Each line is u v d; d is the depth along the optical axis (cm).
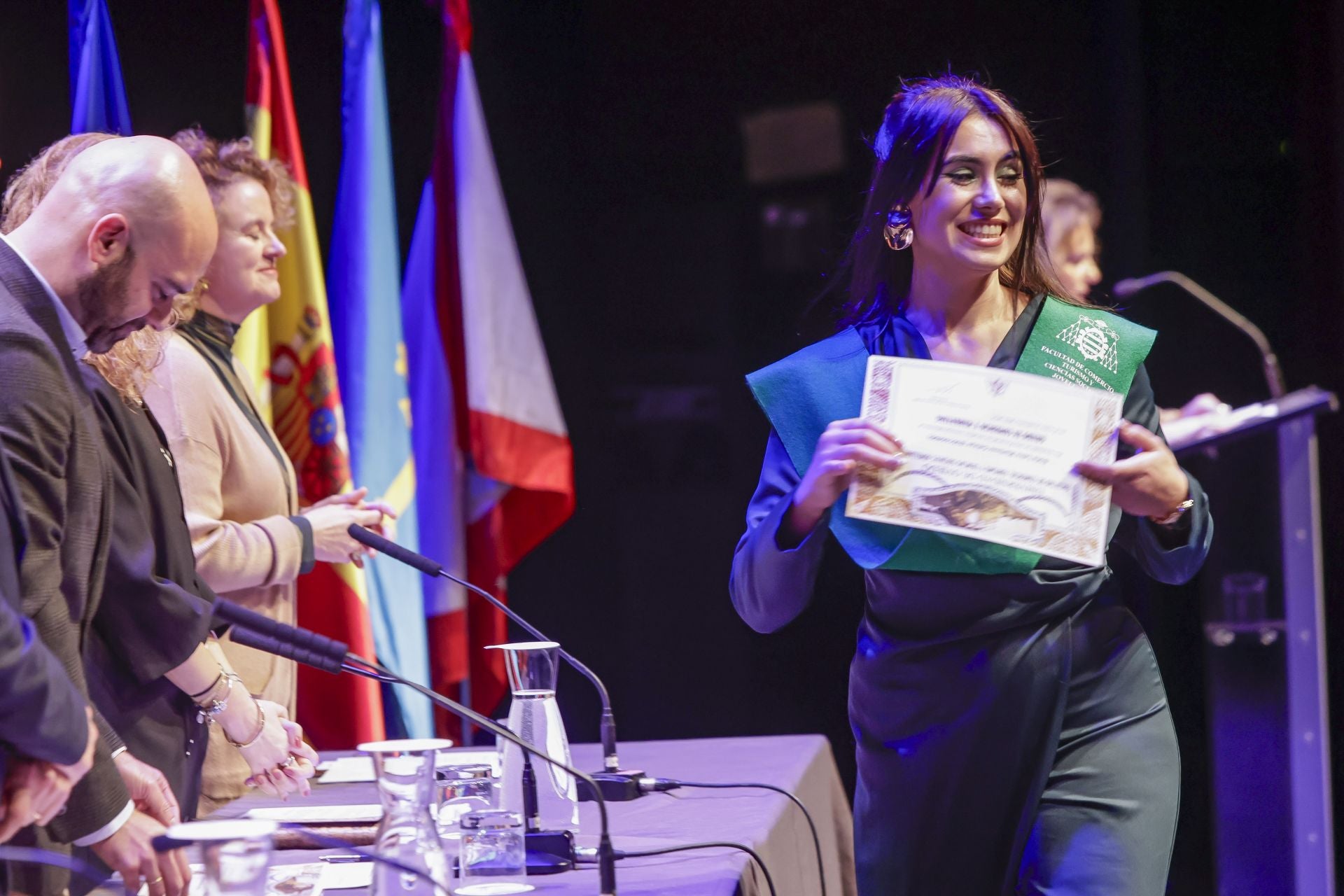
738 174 1177
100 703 421
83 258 346
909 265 470
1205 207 1057
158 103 980
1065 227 795
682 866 377
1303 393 708
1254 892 741
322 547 570
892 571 431
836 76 1161
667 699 1184
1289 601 712
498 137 1166
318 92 1034
